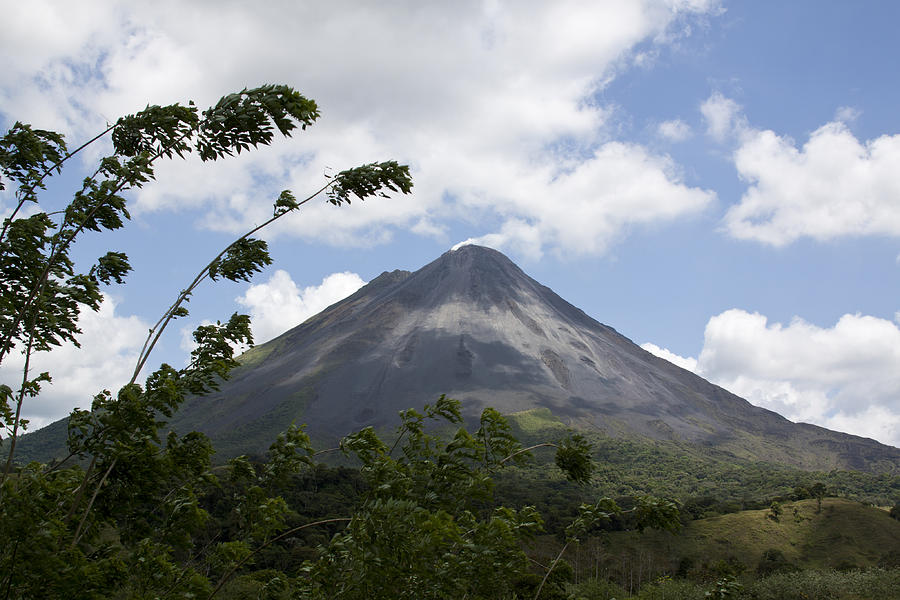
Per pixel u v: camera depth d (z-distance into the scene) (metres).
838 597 66.88
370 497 7.48
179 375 7.48
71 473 6.89
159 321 7.15
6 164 7.48
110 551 7.02
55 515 6.20
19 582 5.41
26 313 7.22
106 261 7.96
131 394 6.38
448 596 7.22
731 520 110.12
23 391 6.77
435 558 6.83
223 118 6.70
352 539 6.80
